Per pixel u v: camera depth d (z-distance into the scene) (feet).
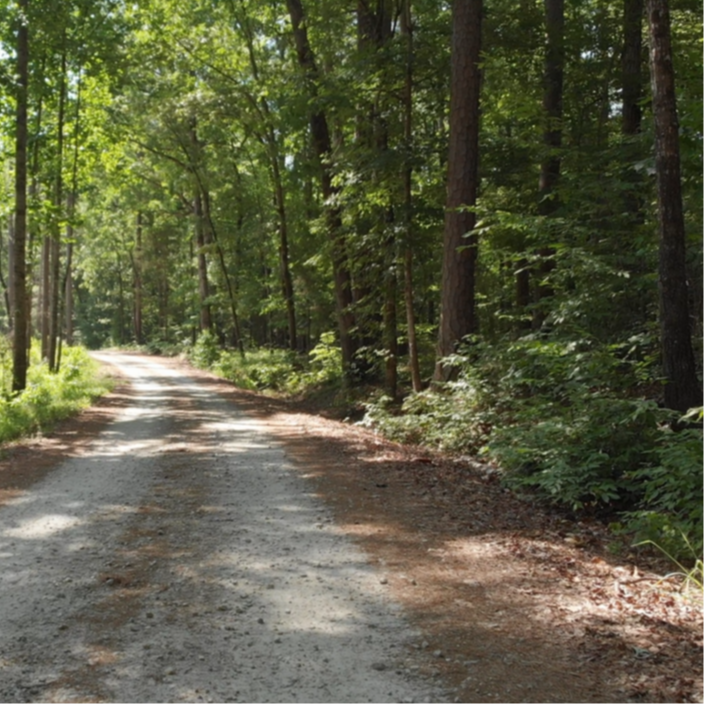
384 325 62.34
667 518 20.61
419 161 49.96
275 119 87.45
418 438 43.68
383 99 53.98
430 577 19.04
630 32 47.32
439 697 12.69
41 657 15.11
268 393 88.07
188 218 125.39
